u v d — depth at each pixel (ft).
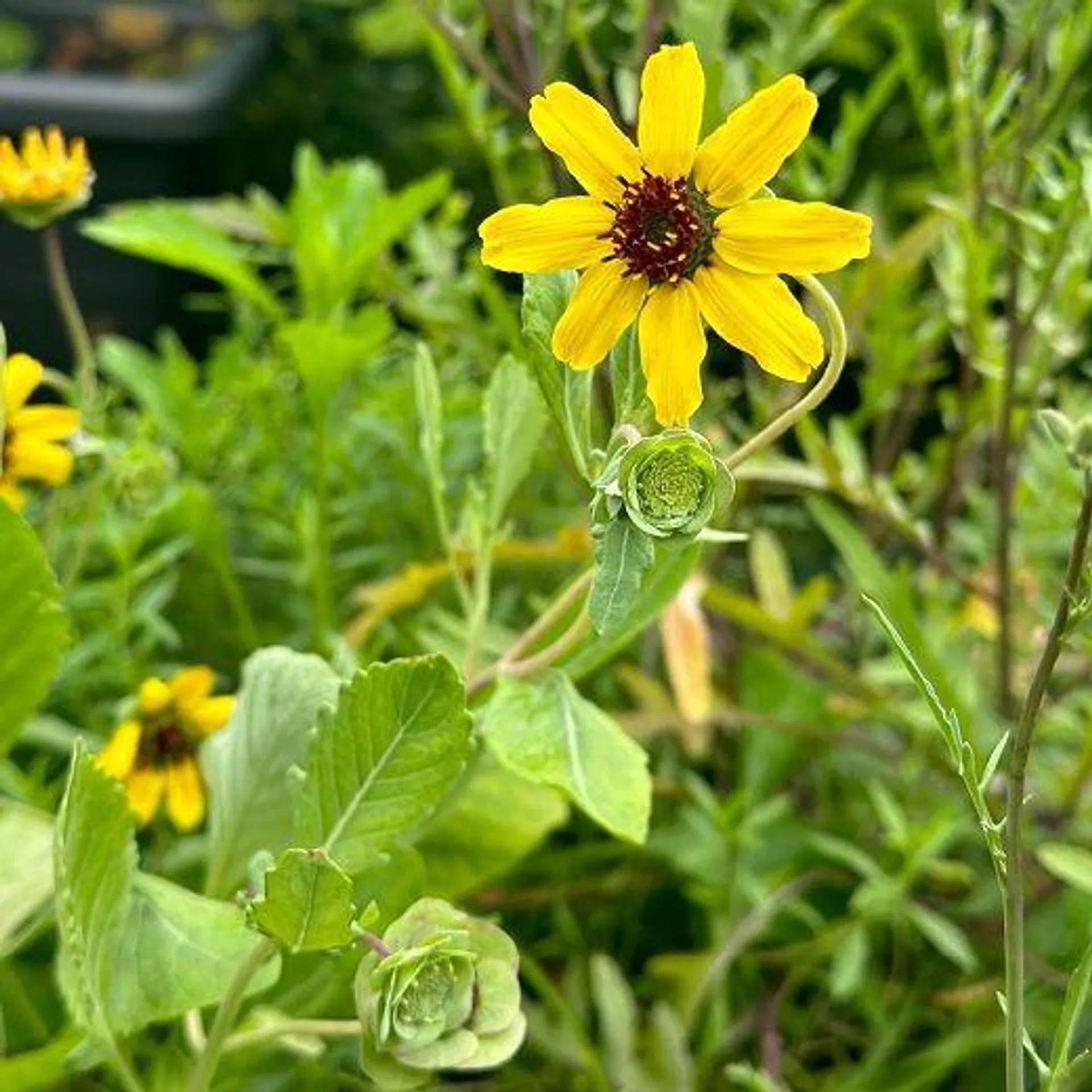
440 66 0.95
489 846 0.76
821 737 0.95
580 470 0.57
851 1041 0.94
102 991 0.61
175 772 0.78
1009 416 0.89
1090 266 0.99
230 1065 0.70
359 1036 0.61
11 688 0.69
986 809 0.52
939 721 0.51
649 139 0.49
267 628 1.05
